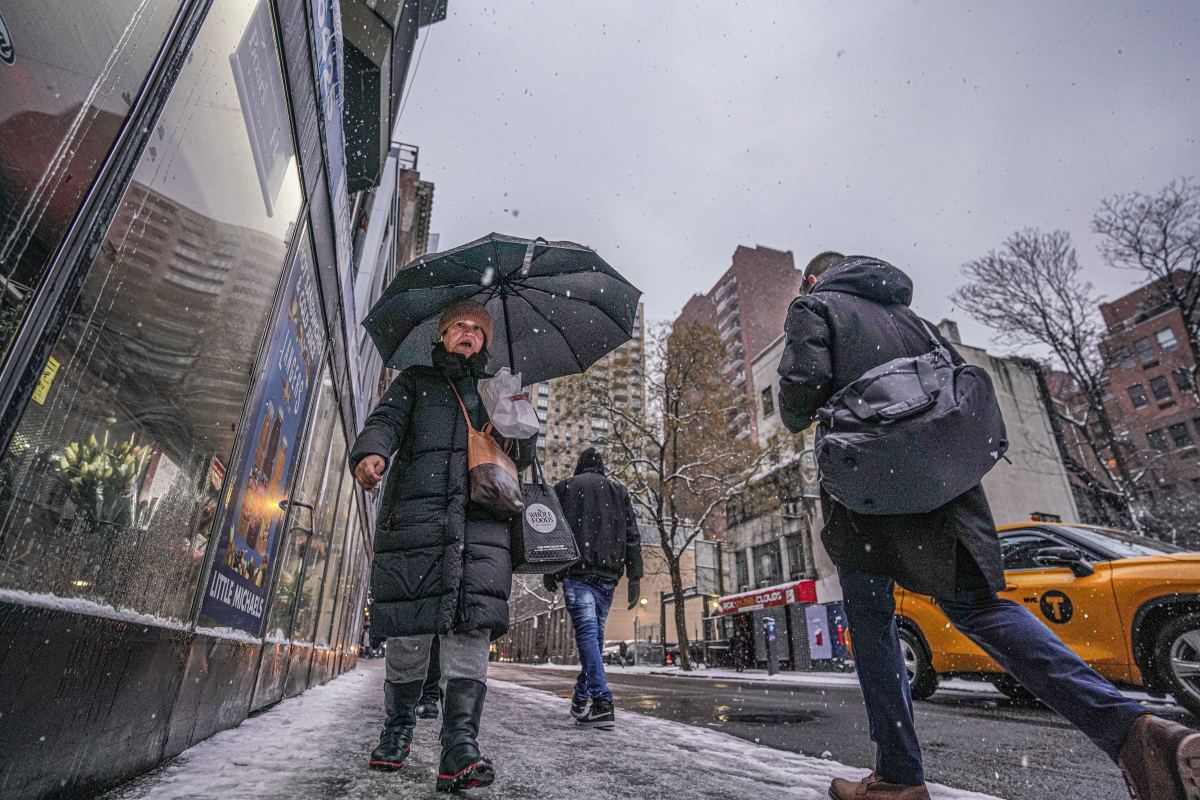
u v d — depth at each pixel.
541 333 3.12
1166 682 4.43
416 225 21.33
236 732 2.46
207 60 1.68
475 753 1.68
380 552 1.92
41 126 1.05
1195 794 1.23
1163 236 20.62
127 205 1.39
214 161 1.88
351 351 5.32
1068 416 24.80
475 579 1.83
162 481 1.75
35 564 1.19
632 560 4.03
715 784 2.00
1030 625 1.56
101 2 1.18
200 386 1.98
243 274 2.27
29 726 1.14
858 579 1.86
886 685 1.80
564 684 8.44
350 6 6.32
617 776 2.04
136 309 1.51
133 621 1.57
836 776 2.26
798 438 25.14
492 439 2.08
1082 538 5.43
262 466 2.81
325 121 3.07
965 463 1.60
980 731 3.88
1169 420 44.41
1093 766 2.78
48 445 1.20
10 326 1.01
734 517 30.30
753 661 24.98
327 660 6.17
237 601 2.62
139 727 1.66
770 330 66.50
